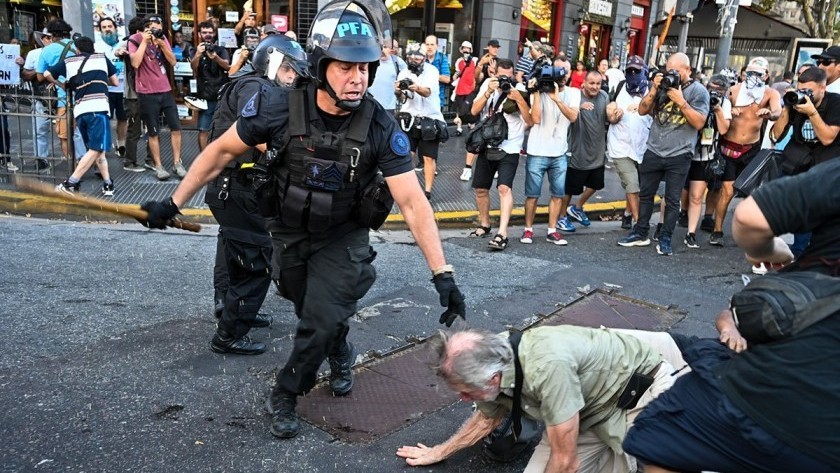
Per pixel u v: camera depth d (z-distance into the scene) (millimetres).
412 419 3418
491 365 2430
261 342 4188
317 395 3611
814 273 1696
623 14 18625
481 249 6516
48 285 4887
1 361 3729
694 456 1889
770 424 1715
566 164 6727
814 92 5273
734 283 5867
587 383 2543
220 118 3783
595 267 6117
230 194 3602
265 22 11898
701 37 20078
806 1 20469
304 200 2803
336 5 2699
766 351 1729
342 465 3006
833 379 1628
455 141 12078
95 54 6969
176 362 3863
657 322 4887
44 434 3086
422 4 13906
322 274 2984
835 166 1670
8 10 12445
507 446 2988
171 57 7852
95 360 3820
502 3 14320
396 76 7957
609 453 2750
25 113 8219
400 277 5539
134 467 2898
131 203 7023
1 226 6250
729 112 6652
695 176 6797
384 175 2871
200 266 5516
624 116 7121
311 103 2773
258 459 3016
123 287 4949
